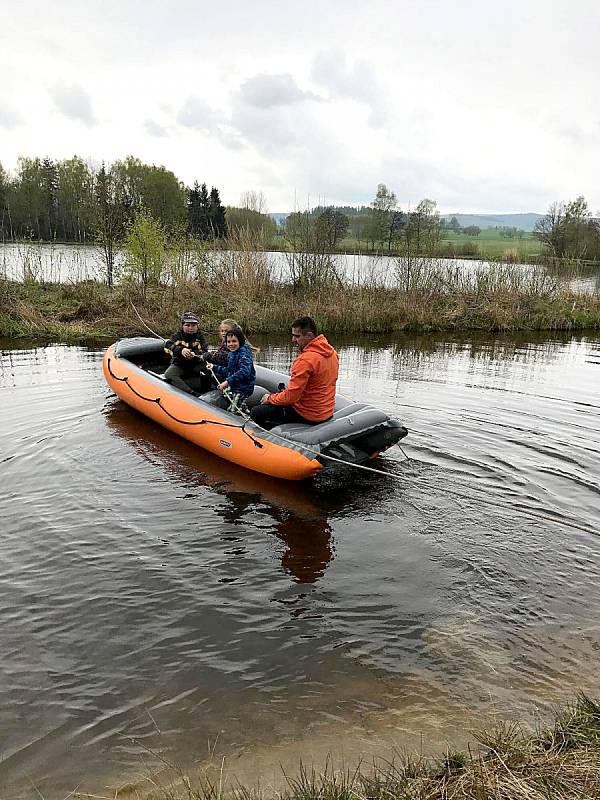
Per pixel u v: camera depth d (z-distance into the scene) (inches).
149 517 191.6
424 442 254.5
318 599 151.8
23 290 562.6
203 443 245.8
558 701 117.4
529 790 90.4
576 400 327.0
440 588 157.4
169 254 600.4
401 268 658.8
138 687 121.5
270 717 114.0
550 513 197.3
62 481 214.2
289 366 394.9
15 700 117.7
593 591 157.0
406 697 119.0
